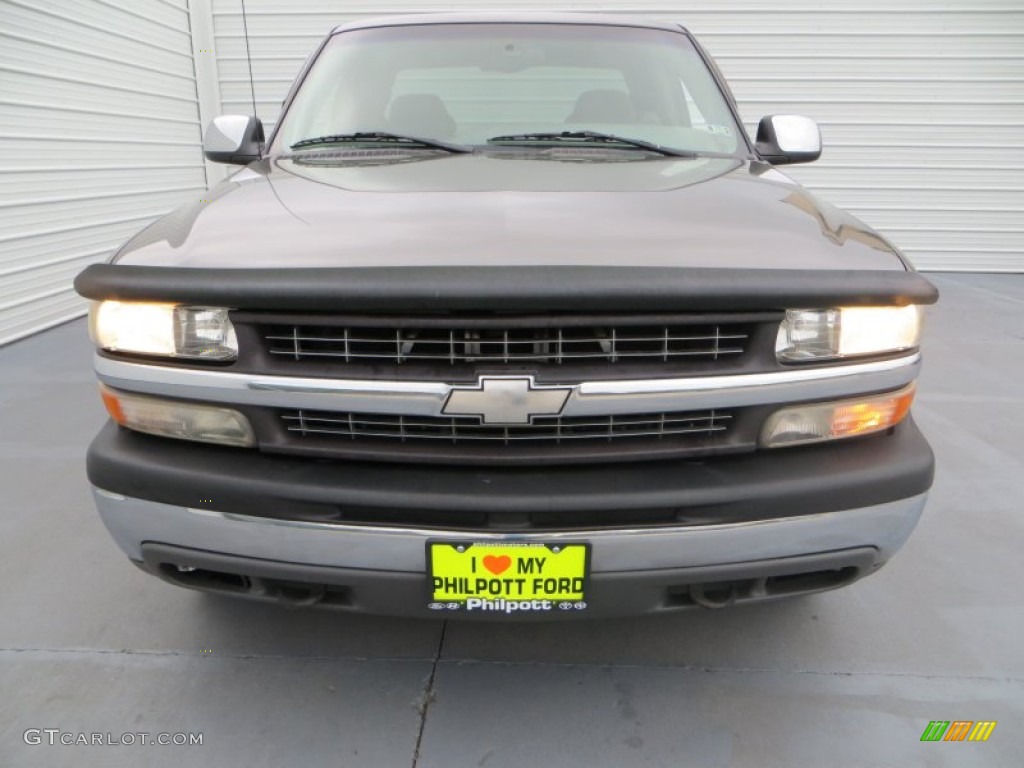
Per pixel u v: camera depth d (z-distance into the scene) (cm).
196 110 677
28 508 250
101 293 135
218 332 131
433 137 218
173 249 139
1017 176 682
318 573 136
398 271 121
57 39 482
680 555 133
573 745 153
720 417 135
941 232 703
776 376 132
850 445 143
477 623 191
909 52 658
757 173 193
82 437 311
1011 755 151
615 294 120
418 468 133
